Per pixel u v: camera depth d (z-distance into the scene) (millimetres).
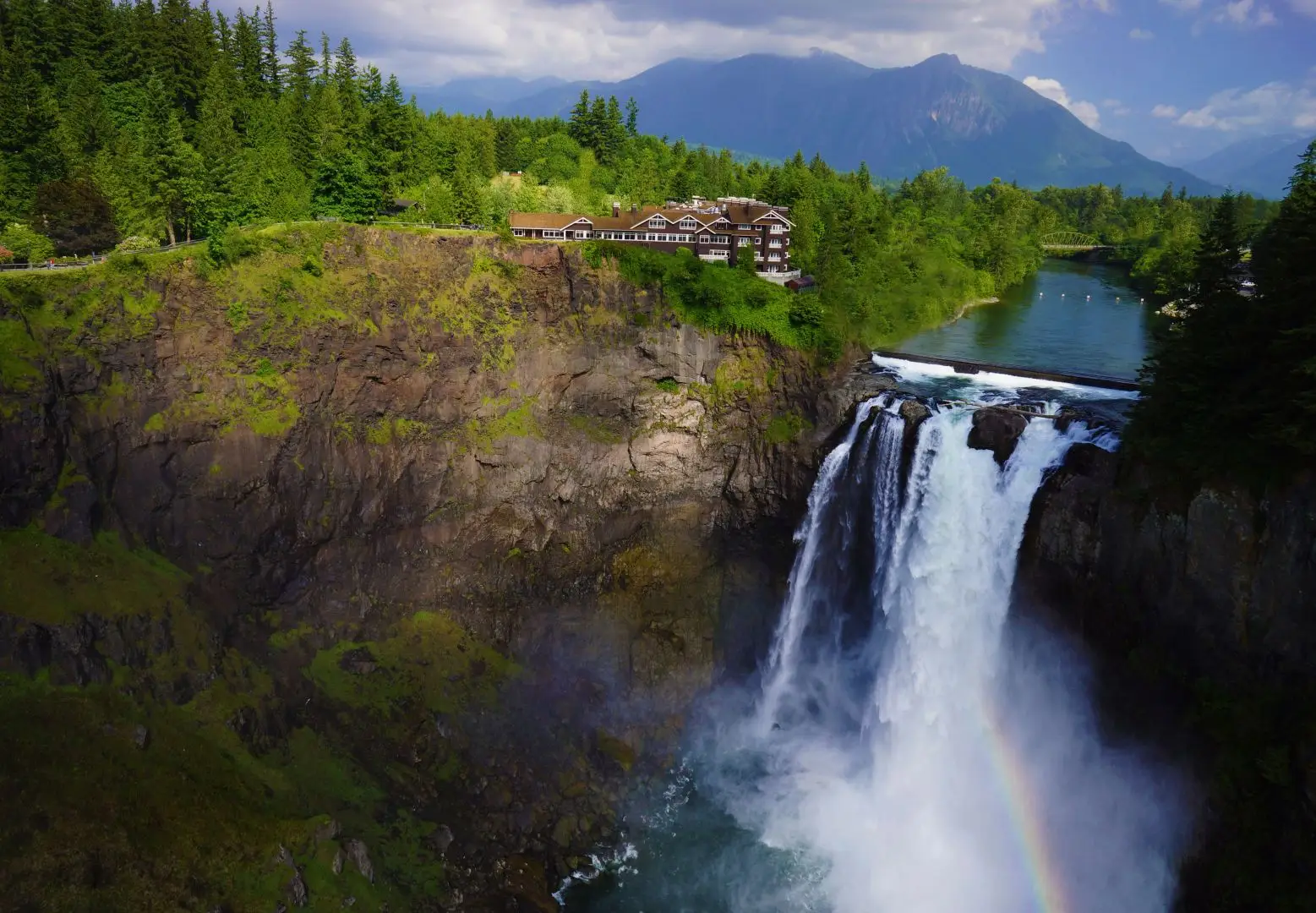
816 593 78750
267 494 69438
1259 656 50438
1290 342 48375
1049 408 68500
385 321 75812
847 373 81625
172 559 65125
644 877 59625
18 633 51000
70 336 62906
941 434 68062
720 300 82062
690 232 104062
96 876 43188
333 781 57906
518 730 69000
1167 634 55406
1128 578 57719
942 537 67812
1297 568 48438
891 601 71562
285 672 64688
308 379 72250
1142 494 56625
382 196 100500
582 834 62125
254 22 131250
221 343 69375
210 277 69500
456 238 78812
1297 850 45906
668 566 82562
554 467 80500
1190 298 56812
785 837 63562
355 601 72812
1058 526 61062
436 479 76875
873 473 73438
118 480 63844
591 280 81625
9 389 57250
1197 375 53688
